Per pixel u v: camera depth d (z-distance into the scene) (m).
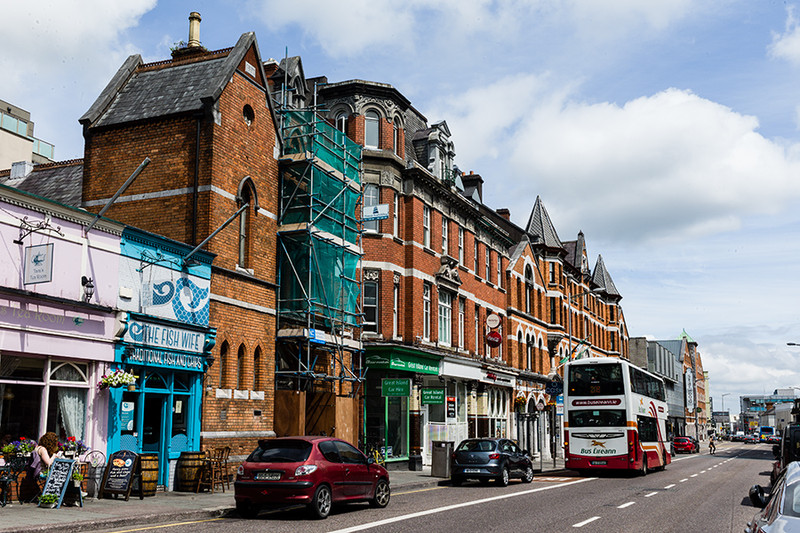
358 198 27.09
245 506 14.26
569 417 29.67
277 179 22.97
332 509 15.62
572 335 55.62
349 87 29.31
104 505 14.13
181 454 17.78
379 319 28.59
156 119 20.50
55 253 14.91
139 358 16.72
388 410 28.30
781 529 6.52
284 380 22.77
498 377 38.53
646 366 91.50
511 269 42.97
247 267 21.14
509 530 12.32
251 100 21.75
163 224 19.95
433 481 23.45
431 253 32.00
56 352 14.78
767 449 83.88
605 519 14.30
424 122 35.88
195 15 23.27
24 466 13.72
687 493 21.34
